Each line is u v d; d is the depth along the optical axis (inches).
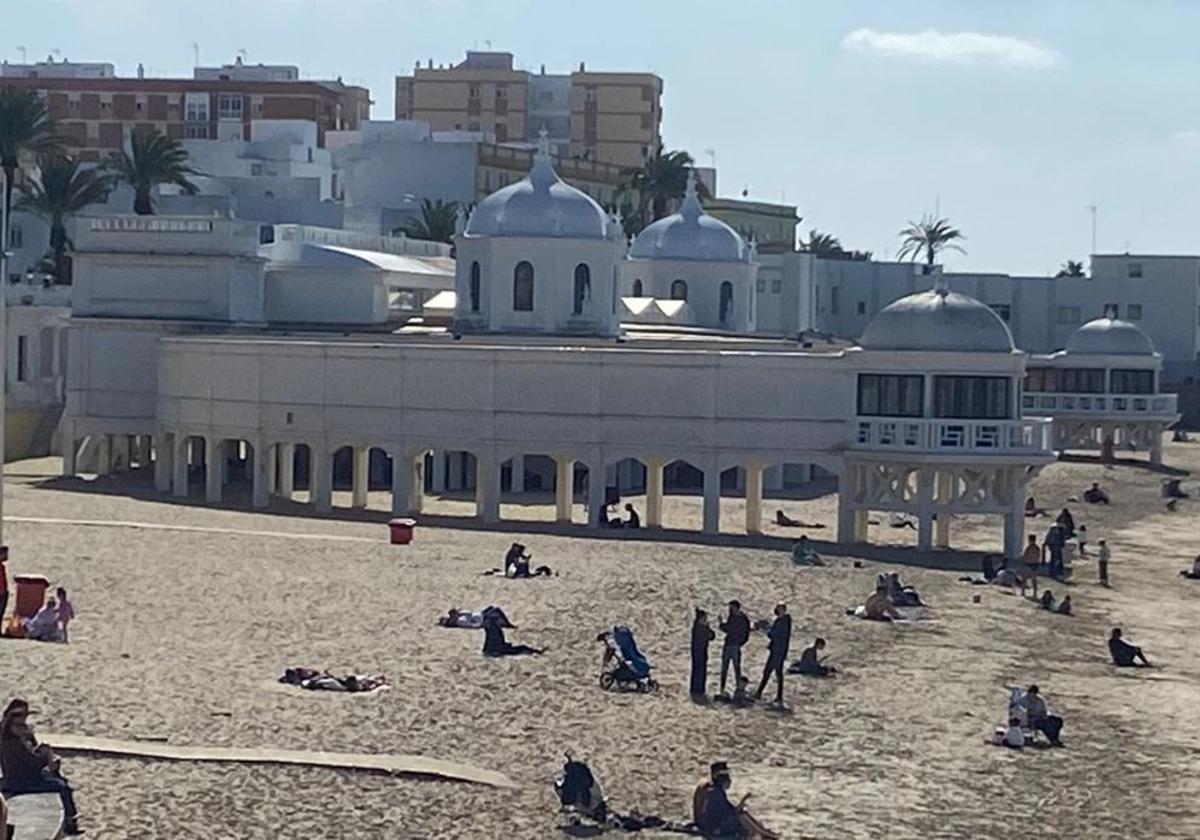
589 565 2765.7
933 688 2014.0
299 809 1400.1
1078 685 2101.4
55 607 2014.0
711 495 3257.9
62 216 5221.5
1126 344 5511.8
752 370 3218.5
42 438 4471.0
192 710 1686.8
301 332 4082.2
